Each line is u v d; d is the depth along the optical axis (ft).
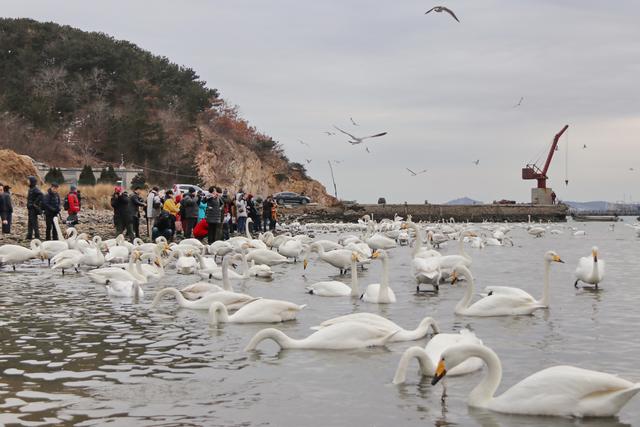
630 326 50.85
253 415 30.83
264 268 82.33
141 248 99.50
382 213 371.56
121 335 47.37
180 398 33.19
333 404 32.40
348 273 87.04
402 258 110.73
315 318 54.24
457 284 76.23
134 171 280.51
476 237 143.13
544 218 410.52
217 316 51.85
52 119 368.89
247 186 407.44
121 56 426.51
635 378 36.70
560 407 30.73
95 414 30.81
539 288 73.10
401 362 36.06
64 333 48.01
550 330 49.32
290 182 439.63
